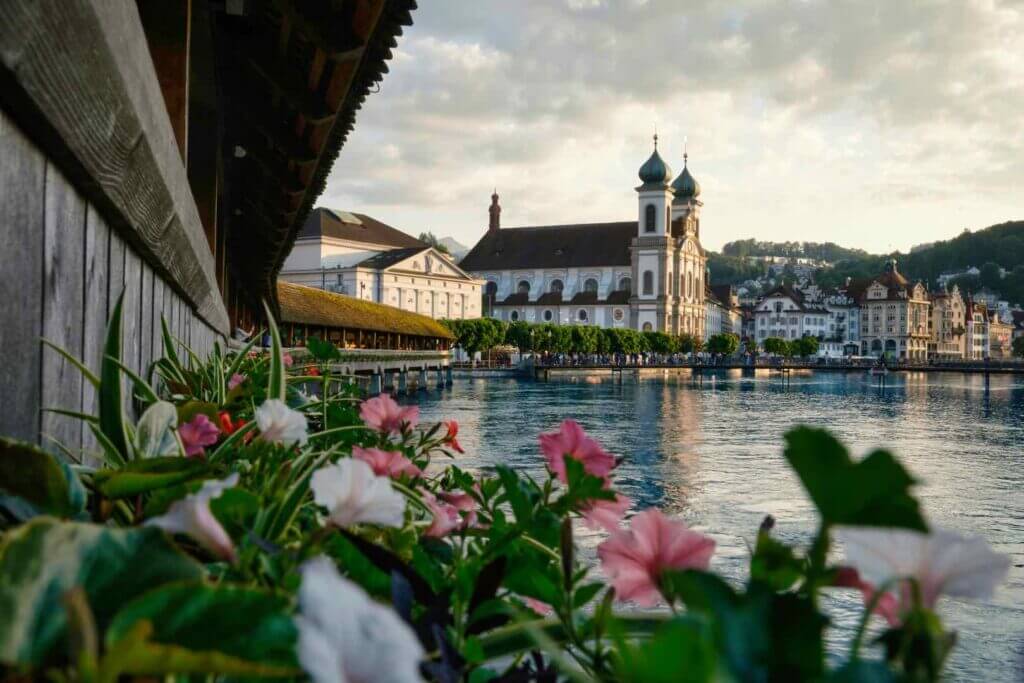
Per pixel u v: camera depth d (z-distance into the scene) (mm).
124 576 608
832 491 485
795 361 133000
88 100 1918
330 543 1046
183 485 1047
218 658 496
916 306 176250
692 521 13078
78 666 456
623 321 125812
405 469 1782
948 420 38281
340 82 9195
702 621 411
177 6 6602
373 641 427
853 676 474
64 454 2242
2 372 1769
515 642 925
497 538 1361
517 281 133625
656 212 124250
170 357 2928
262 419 1271
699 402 49469
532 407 41938
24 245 1897
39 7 1361
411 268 94500
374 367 44562
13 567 571
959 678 6801
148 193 3137
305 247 95500
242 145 13180
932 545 553
